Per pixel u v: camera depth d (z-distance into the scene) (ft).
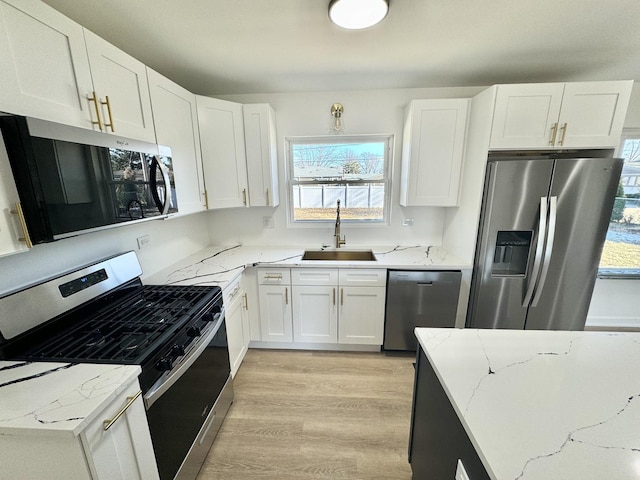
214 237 9.43
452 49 5.69
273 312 7.87
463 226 7.53
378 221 9.14
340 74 6.94
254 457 4.99
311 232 9.30
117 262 5.14
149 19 4.56
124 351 3.35
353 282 7.50
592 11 4.44
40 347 3.49
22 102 2.95
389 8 4.33
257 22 4.68
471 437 2.26
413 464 4.20
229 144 7.41
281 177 8.87
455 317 7.47
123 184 4.00
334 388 6.66
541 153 7.23
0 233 2.69
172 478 3.77
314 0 4.11
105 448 2.64
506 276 6.87
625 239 8.82
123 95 4.40
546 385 2.82
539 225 6.33
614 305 9.16
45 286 3.82
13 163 2.77
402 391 6.56
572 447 2.13
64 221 3.14
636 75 7.18
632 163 8.32
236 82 7.41
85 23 4.63
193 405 4.38
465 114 7.14
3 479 2.53
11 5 2.81
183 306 4.70
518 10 4.41
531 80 7.41
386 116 8.21
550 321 7.04
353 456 5.01
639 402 2.59
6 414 2.41
